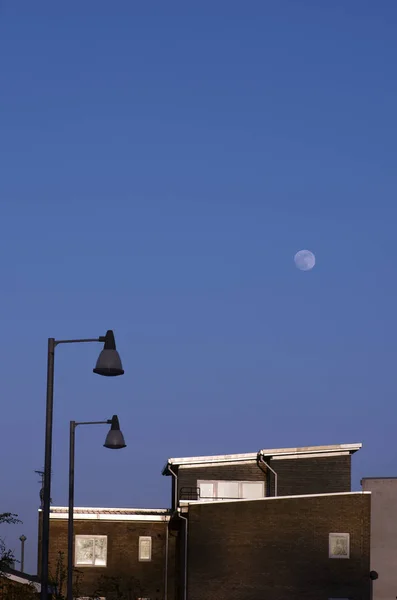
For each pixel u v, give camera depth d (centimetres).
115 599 6328
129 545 6531
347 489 6569
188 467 6619
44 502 2486
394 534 5909
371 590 5800
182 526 6141
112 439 3381
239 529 5825
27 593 4175
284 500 5834
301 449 6588
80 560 6462
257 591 5756
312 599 5719
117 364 2448
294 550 5775
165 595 6488
